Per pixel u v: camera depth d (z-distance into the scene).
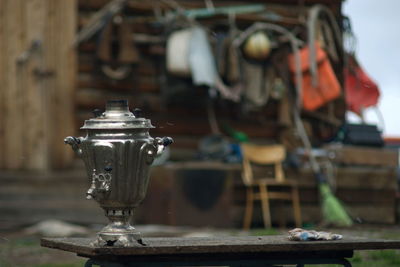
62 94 16.09
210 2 17.00
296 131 17.08
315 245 5.48
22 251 10.95
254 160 15.16
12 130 15.82
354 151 16.27
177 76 15.91
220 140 15.66
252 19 16.86
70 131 16.14
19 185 15.70
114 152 5.46
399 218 16.73
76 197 15.91
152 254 5.30
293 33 17.34
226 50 16.16
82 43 16.27
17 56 15.87
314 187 15.66
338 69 17.53
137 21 16.38
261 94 16.52
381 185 16.36
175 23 16.05
